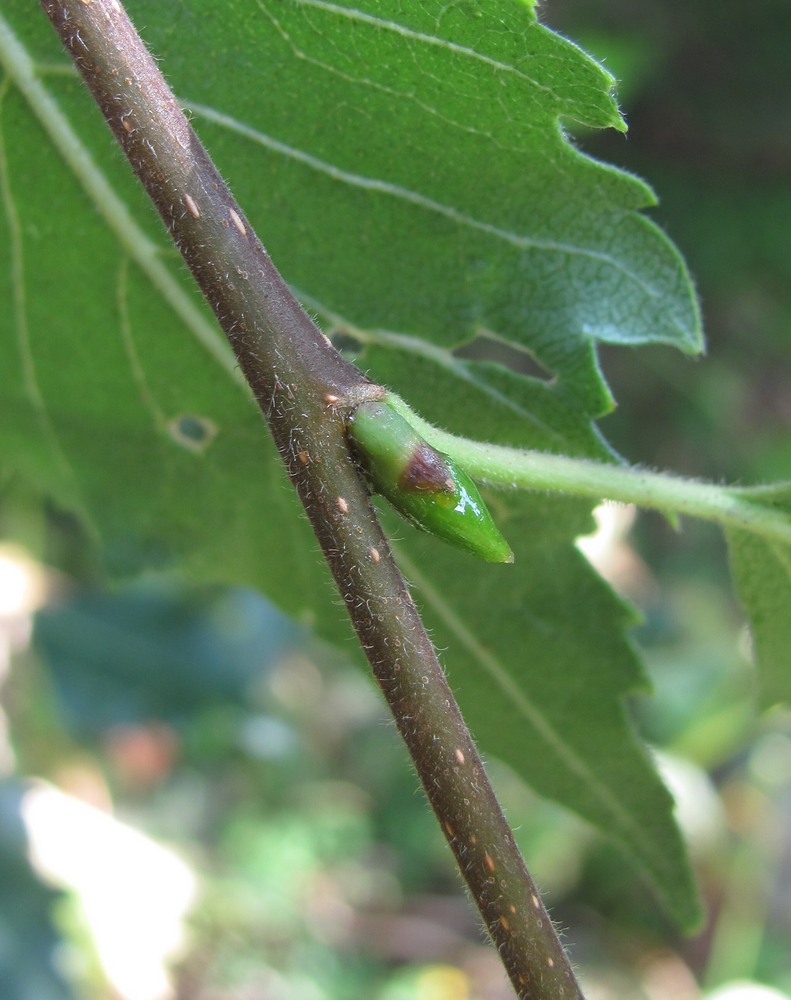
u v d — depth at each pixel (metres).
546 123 0.06
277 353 0.05
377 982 0.23
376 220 0.06
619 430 0.30
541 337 0.06
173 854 0.18
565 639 0.07
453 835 0.05
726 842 0.22
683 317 0.06
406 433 0.05
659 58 0.27
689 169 0.30
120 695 0.14
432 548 0.07
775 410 0.30
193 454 0.08
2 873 0.12
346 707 0.26
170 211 0.05
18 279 0.07
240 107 0.06
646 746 0.07
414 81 0.06
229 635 0.15
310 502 0.05
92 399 0.08
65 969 0.12
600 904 0.24
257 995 0.20
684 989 0.23
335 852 0.24
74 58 0.05
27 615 0.14
